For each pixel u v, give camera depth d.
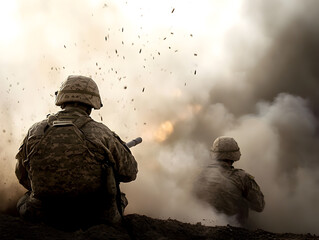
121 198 3.26
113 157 2.95
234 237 3.14
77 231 2.62
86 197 2.85
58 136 2.78
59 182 2.76
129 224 2.98
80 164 2.78
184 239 2.98
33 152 2.79
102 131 2.92
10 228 2.47
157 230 3.01
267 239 3.15
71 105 3.00
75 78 3.09
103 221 2.87
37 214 2.87
